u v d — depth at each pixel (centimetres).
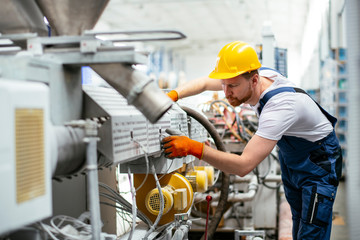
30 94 78
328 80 533
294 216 214
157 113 104
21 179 75
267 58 347
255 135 168
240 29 1238
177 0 861
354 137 200
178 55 1612
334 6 493
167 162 170
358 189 204
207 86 211
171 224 168
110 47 104
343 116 472
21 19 115
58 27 122
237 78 173
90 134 95
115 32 107
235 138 324
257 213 330
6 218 71
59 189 160
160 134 156
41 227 95
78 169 112
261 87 181
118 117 114
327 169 184
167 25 1138
